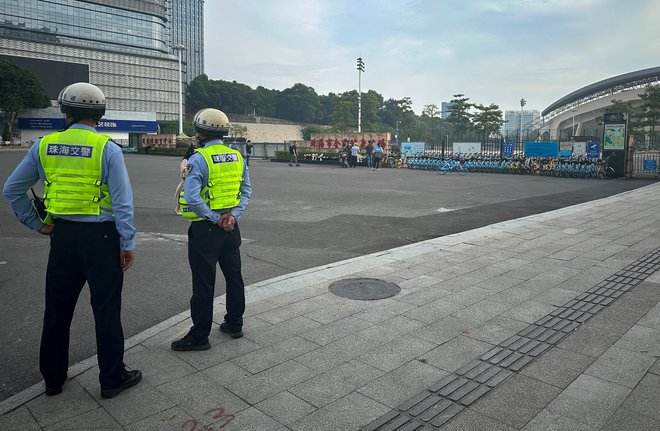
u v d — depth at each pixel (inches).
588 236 331.9
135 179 792.3
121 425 114.0
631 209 460.8
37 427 113.6
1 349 161.2
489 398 125.5
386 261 265.6
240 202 163.8
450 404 122.6
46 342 125.0
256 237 343.3
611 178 864.3
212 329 171.6
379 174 973.2
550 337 163.9
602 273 239.5
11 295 214.8
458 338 162.9
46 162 122.6
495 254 280.8
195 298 152.6
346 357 148.8
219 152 156.0
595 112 3159.5
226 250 159.5
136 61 3592.5
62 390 130.6
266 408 120.8
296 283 225.0
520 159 1008.2
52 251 125.2
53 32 3228.3
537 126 4298.7
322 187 693.3
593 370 140.5
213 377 136.6
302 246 315.0
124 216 124.8
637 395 126.8
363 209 478.9
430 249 295.0
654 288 215.6
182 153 1855.3
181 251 299.0
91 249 123.6
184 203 153.5
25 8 3122.5
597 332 167.9
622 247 297.0
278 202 528.7
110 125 2492.6
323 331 168.9
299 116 4729.3
